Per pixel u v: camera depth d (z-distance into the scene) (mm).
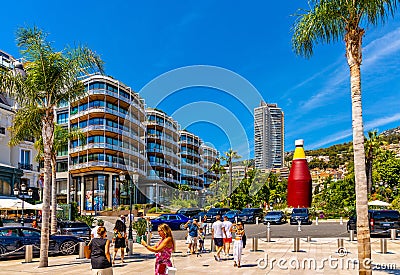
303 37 11133
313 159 182250
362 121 10336
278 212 43031
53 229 24172
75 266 14680
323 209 52969
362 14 10703
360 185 10047
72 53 15852
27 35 15391
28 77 15680
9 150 42656
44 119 15844
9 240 17125
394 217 25766
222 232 15875
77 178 64438
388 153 60062
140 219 25688
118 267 14438
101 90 46594
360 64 10586
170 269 8133
